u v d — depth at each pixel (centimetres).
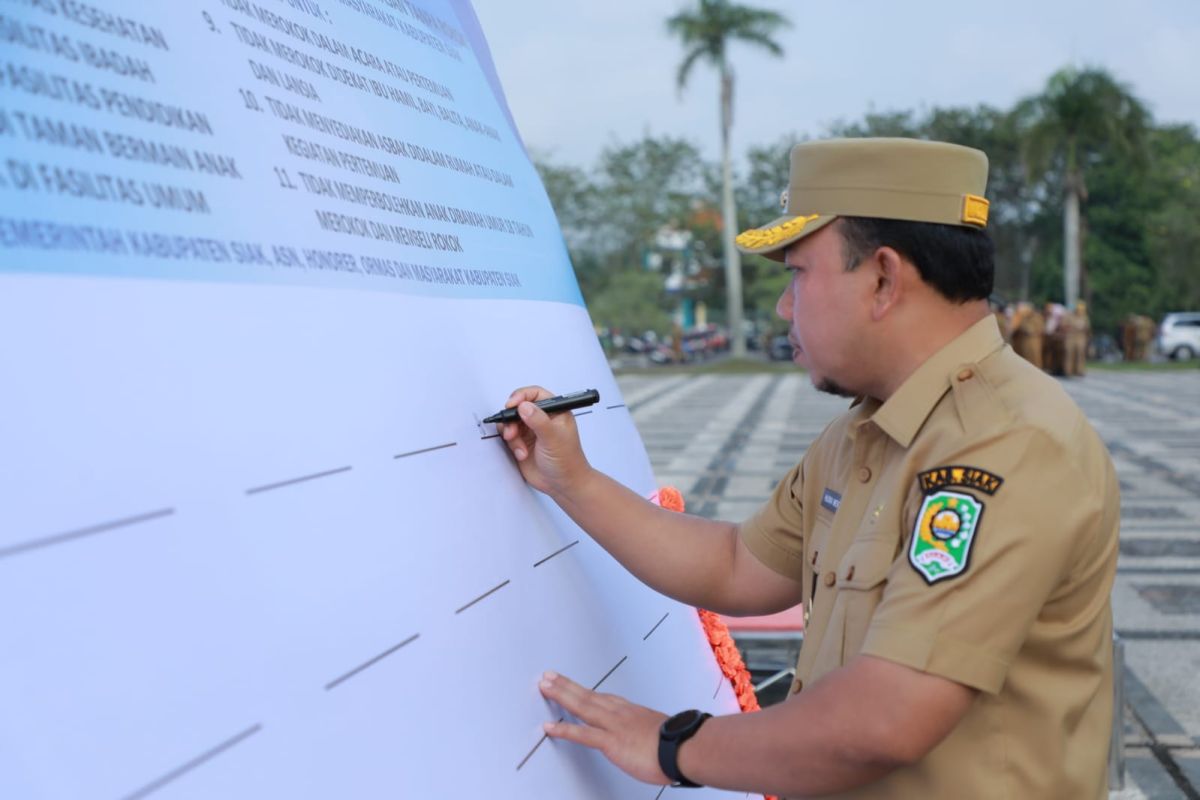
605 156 3553
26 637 56
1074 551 96
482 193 140
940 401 105
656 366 3194
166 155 77
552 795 103
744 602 135
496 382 121
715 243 3834
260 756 68
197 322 74
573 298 166
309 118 99
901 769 102
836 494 118
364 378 93
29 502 58
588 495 127
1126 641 441
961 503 94
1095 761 105
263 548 74
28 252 63
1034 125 2705
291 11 105
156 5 82
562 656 115
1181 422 1291
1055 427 97
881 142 106
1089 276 3569
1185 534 648
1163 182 3584
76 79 70
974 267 107
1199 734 344
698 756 102
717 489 851
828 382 114
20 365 60
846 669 96
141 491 65
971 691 92
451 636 94
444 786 86
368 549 85
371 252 103
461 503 104
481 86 157
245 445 75
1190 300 3644
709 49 2712
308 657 75
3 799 53
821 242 109
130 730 60
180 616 65
